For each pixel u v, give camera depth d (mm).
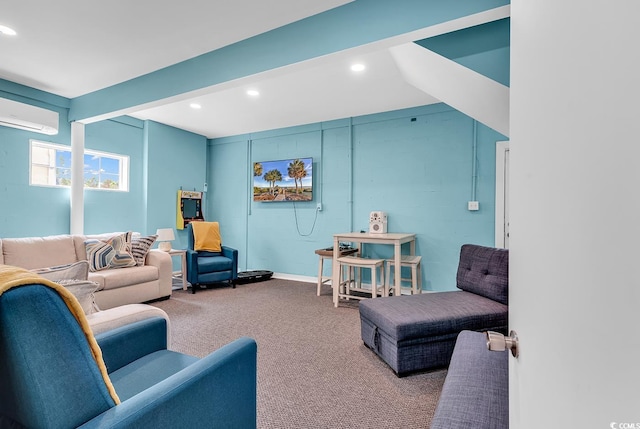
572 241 457
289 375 2066
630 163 344
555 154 513
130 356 1395
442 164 4051
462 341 1653
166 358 1421
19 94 3434
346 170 4684
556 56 511
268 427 1565
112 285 3258
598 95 400
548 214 536
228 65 2678
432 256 4105
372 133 4496
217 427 1024
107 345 1304
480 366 1362
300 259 5094
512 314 724
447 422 1027
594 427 396
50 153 3848
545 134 552
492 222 3785
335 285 3641
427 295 2502
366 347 2498
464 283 2582
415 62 2480
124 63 2988
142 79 3221
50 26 2400
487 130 3812
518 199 685
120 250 3562
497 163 3744
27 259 3025
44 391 693
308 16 2289
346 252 4039
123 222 4598
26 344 679
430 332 2043
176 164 5246
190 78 2898
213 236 4809
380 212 4160
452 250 3994
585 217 426
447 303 2283
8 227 3492
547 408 521
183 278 4355
